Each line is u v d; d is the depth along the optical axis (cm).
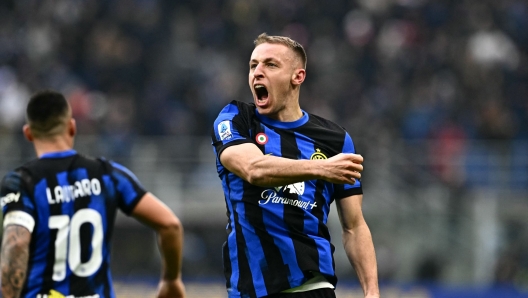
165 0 6600
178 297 1805
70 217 1602
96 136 5244
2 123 5494
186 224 4738
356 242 1622
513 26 6397
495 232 4550
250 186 1527
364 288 1598
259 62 1573
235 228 1534
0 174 4806
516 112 5816
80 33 6303
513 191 4756
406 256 4522
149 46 6303
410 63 6122
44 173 1614
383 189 4738
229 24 6525
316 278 1527
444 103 5700
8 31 6438
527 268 4441
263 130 1566
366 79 6100
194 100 5738
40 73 6031
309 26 6475
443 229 4553
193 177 4825
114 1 6481
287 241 1509
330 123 1639
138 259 4591
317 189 1562
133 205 1673
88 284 1583
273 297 1499
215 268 4706
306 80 6003
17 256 1535
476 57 6119
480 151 5109
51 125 1656
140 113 5688
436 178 4812
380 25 6412
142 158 4875
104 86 6006
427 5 6488
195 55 6297
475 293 4059
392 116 5653
